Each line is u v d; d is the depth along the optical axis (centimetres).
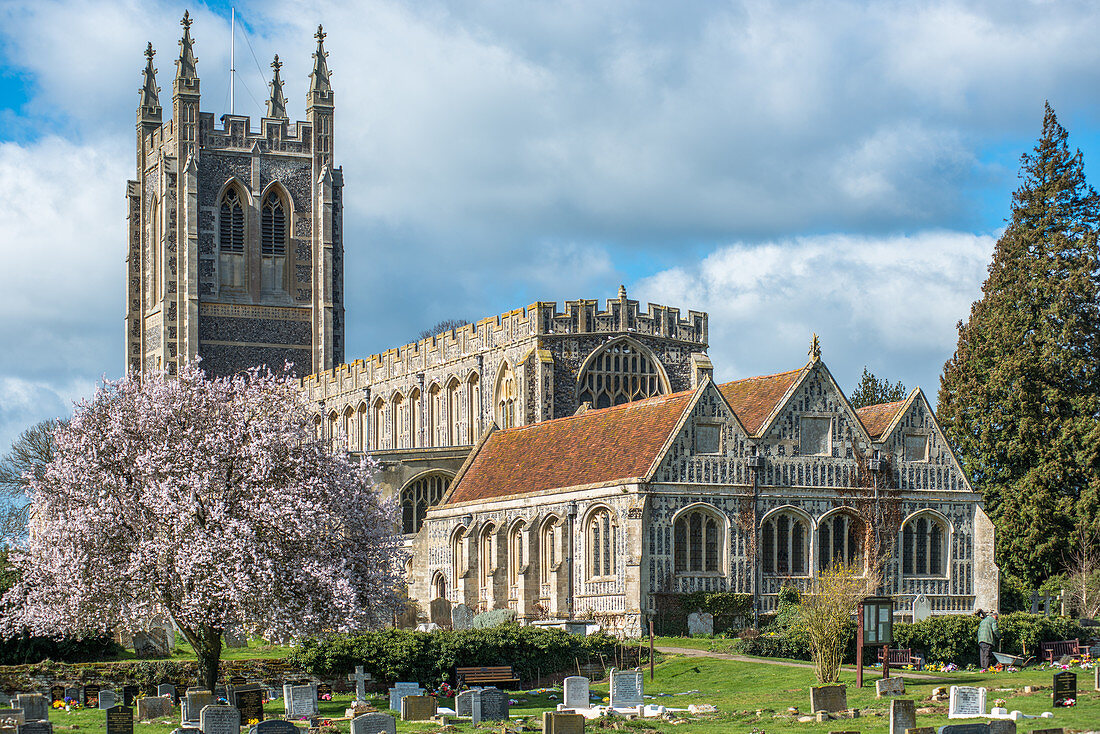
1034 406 9688
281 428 5497
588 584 7144
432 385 11575
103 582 5188
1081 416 9600
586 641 5956
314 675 5547
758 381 7694
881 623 5003
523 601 7431
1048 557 9325
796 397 7294
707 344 10488
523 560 7606
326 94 16250
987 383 9906
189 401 5538
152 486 5212
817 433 7325
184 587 5116
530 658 5753
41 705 4619
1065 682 4297
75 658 6556
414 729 4178
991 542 7575
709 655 6119
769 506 7138
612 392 10044
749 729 3984
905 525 7450
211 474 5256
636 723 4138
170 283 15538
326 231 16075
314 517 5244
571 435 7981
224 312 15625
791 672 5509
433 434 11600
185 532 5197
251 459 5338
